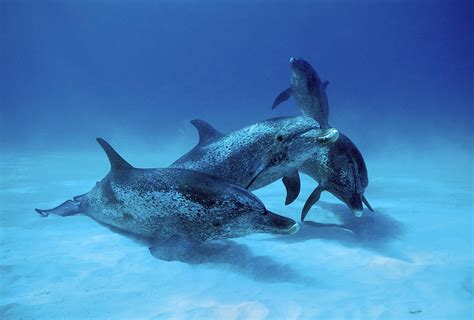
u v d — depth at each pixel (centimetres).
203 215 555
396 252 580
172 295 432
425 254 569
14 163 1831
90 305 407
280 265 528
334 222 772
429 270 500
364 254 569
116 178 665
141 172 634
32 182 1259
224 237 573
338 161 686
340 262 538
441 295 423
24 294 436
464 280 466
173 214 582
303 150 609
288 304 402
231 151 675
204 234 573
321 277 482
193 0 10781
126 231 705
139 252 582
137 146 3100
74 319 377
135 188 625
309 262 540
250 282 469
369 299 413
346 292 434
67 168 1673
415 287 445
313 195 741
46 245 620
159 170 619
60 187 1172
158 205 593
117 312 391
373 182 1286
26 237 664
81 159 2136
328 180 709
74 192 1093
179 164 725
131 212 644
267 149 636
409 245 614
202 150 715
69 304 409
